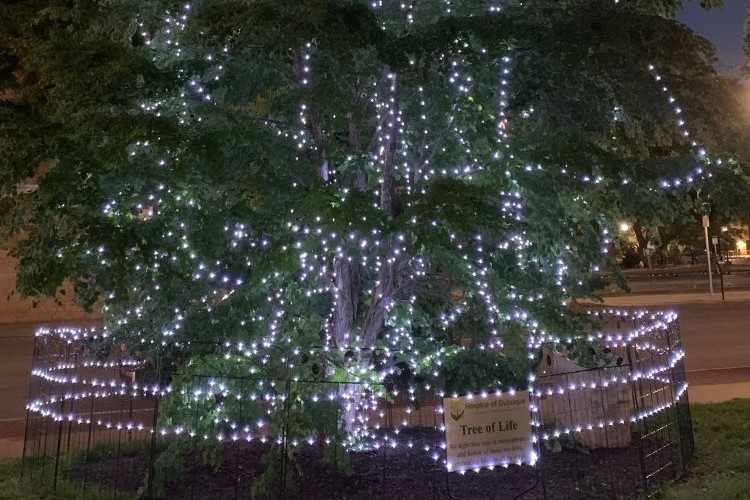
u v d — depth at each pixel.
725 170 5.42
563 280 6.37
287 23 5.11
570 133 5.40
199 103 6.07
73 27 6.46
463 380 6.32
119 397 9.07
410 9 6.25
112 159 4.92
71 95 5.40
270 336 6.30
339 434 5.71
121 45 5.68
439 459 6.36
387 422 7.64
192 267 5.73
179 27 6.41
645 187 5.58
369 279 7.17
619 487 5.71
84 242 5.04
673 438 6.85
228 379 5.74
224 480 6.01
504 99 5.96
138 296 6.28
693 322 18.48
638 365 7.08
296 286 6.43
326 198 5.31
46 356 9.78
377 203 6.82
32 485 5.93
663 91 5.33
